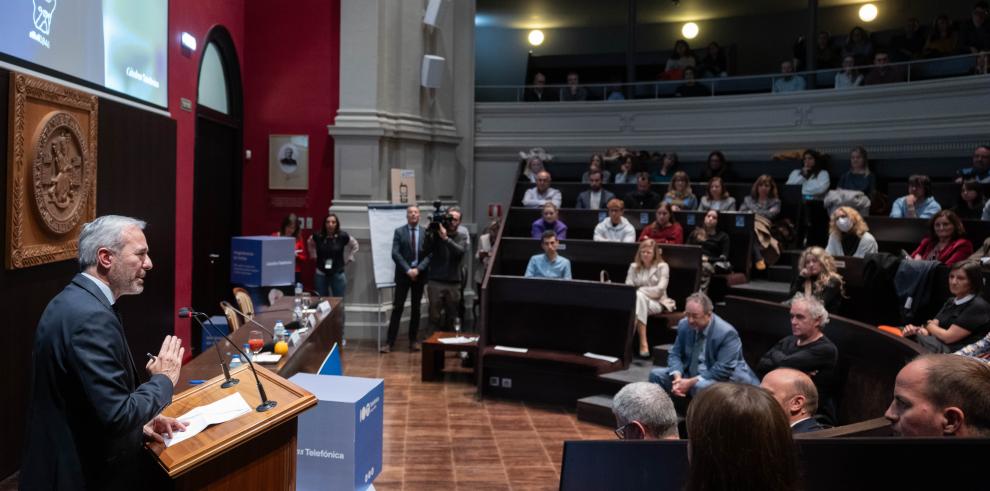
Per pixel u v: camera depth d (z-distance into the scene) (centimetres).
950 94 877
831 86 1000
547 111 1126
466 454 504
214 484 227
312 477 325
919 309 551
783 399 302
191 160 734
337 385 349
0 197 406
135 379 246
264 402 250
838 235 662
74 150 480
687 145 1063
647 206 896
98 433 225
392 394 658
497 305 680
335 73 942
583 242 757
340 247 873
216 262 858
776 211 819
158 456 213
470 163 1103
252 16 939
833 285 567
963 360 187
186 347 715
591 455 171
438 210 832
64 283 477
